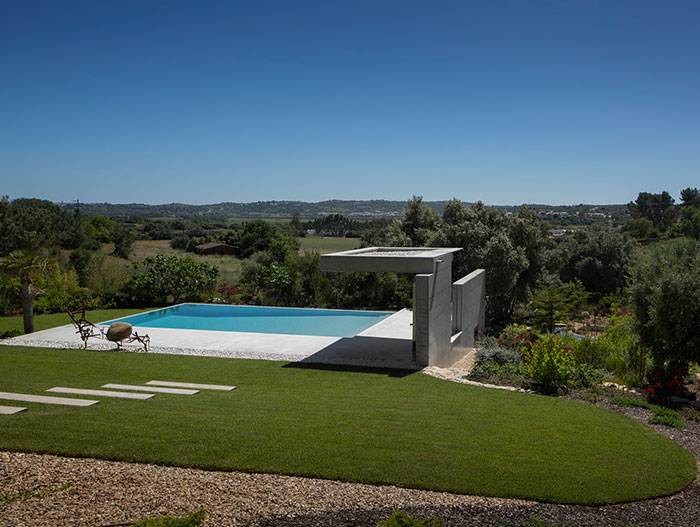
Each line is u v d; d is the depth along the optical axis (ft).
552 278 92.43
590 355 43.70
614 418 25.21
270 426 20.81
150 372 33.96
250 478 15.80
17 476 14.75
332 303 77.71
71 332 49.37
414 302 37.99
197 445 18.08
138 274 70.49
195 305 70.95
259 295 77.36
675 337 34.42
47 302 63.82
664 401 30.96
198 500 14.11
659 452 20.53
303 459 17.43
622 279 123.24
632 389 34.47
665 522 15.08
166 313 65.77
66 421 20.02
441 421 22.91
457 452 18.97
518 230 87.10
